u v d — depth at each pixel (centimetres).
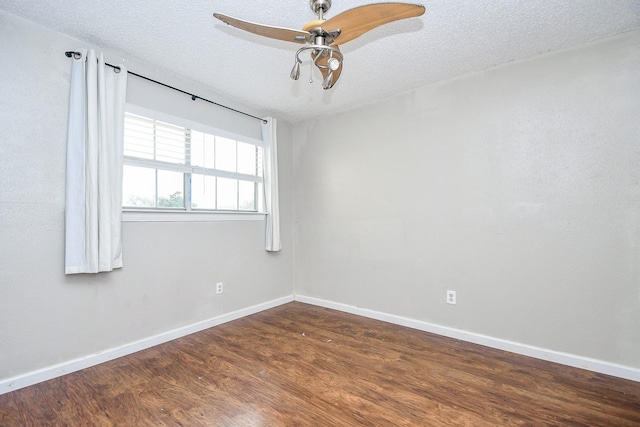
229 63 249
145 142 257
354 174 341
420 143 293
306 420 161
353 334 279
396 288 308
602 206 211
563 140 224
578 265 219
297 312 345
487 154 256
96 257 215
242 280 332
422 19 191
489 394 184
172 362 225
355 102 329
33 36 199
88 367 217
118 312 236
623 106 205
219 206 316
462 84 269
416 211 295
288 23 197
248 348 250
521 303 240
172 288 271
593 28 201
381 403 175
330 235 361
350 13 136
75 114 212
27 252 196
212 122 303
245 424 158
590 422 158
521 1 176
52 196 206
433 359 229
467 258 266
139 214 250
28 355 195
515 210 243
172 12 187
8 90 190
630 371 200
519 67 242
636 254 200
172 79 272
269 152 350
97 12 187
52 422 159
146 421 160
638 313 199
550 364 222
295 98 319
